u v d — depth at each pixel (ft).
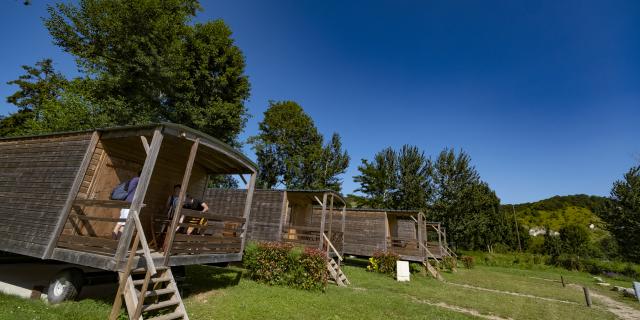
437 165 118.42
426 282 50.98
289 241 46.39
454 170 114.32
